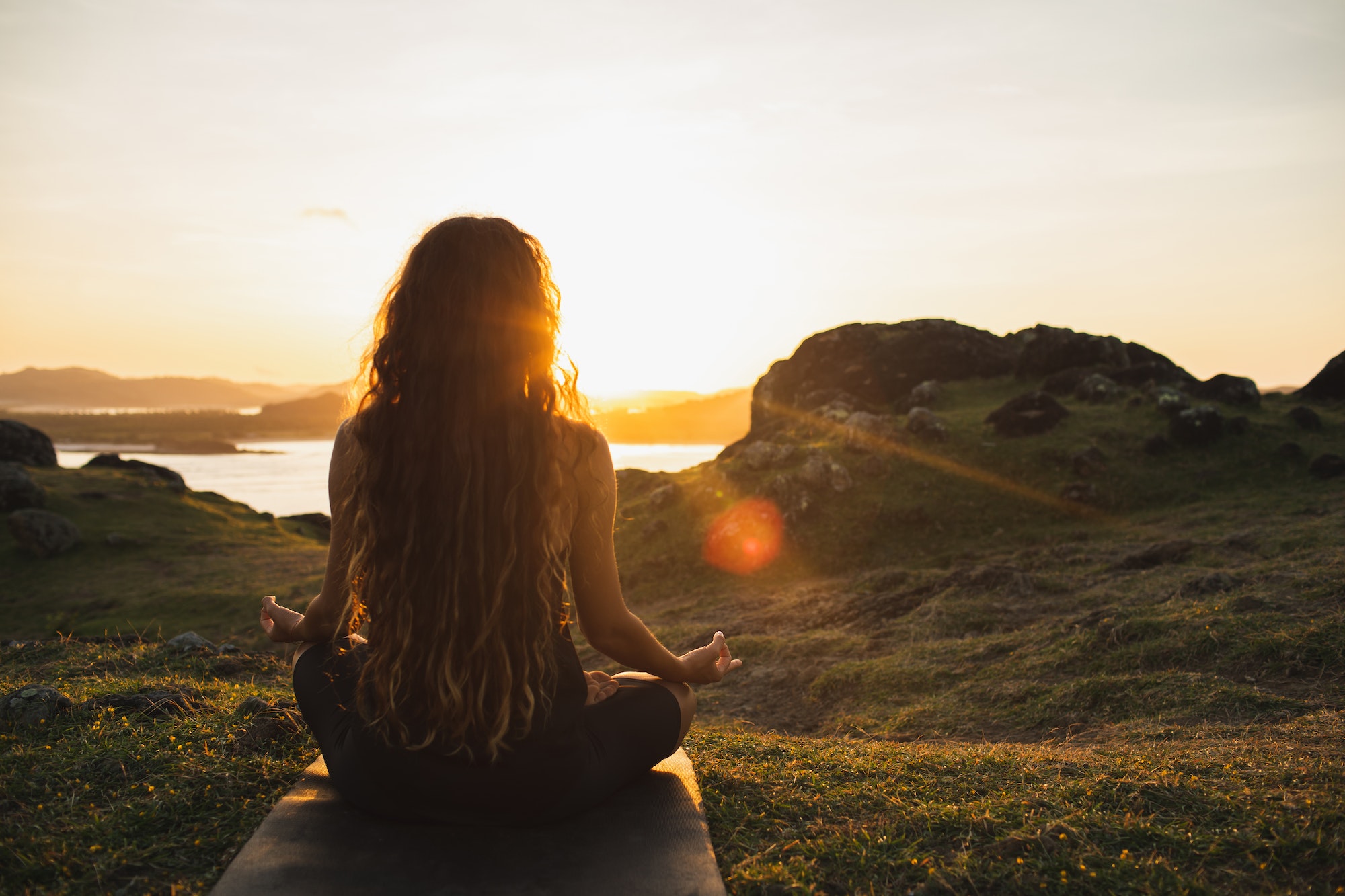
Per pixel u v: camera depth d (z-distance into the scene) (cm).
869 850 191
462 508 151
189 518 3378
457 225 160
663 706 205
